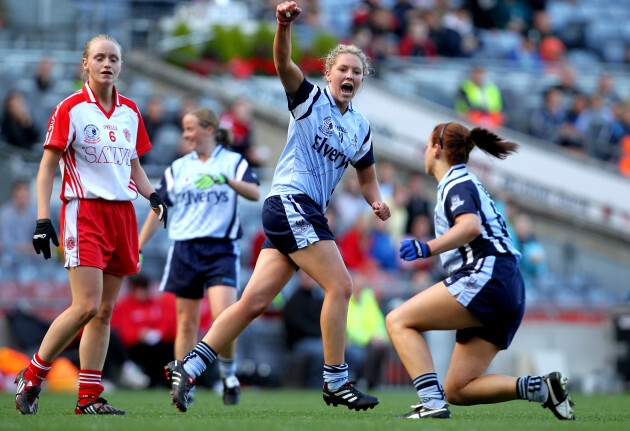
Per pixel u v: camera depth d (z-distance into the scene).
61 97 56.47
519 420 16.80
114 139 17.42
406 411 20.23
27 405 17.27
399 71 60.81
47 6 66.00
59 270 41.91
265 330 40.38
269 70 60.19
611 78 69.69
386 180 51.66
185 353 23.50
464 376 17.39
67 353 35.75
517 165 58.41
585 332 43.19
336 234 47.50
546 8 76.44
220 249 23.50
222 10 68.19
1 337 37.44
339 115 17.59
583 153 60.47
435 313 17.05
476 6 71.50
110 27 62.50
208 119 24.16
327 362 17.53
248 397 29.77
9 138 51.62
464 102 59.69
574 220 58.44
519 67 66.62
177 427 14.25
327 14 72.56
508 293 16.92
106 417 16.48
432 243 16.45
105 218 17.27
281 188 17.27
